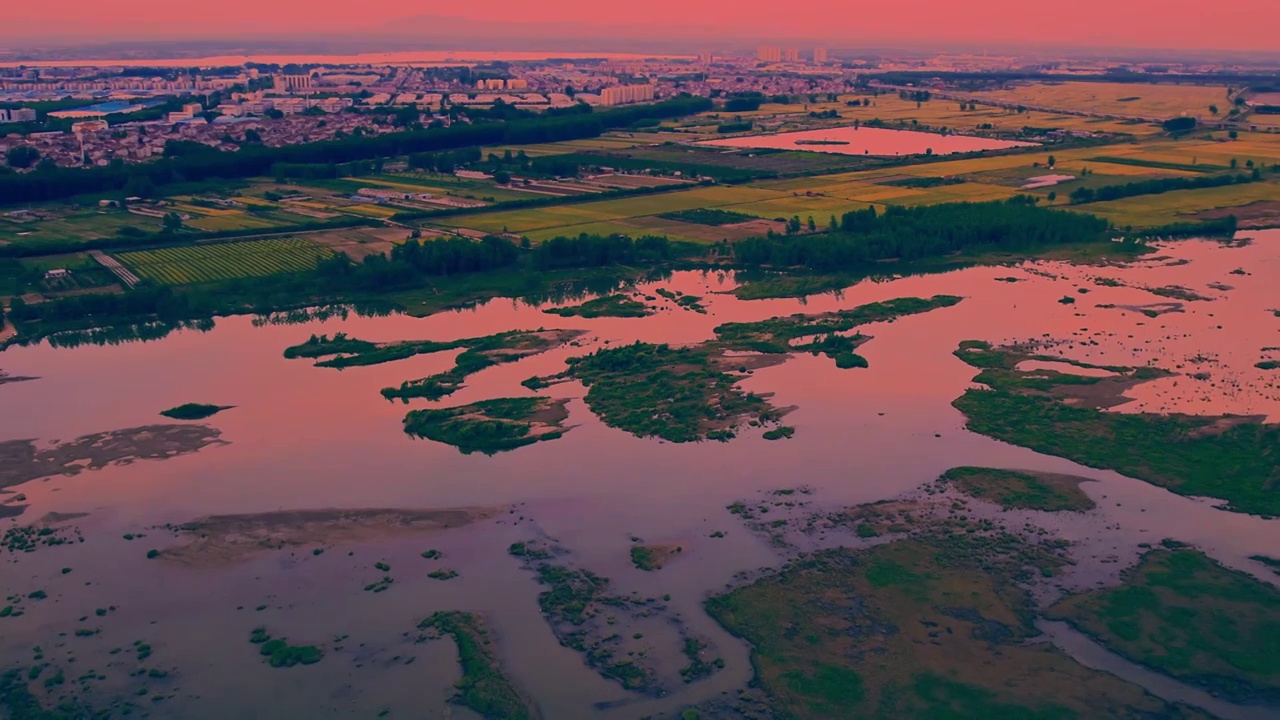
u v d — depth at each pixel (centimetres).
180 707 7450
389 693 7581
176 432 12188
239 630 8356
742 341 15262
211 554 9462
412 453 11569
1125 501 10094
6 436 12075
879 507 10094
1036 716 7188
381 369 14462
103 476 11019
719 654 7956
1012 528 9644
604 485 10688
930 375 13725
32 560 9381
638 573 9062
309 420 12575
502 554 9419
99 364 14788
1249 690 7400
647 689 7569
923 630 8169
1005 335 15462
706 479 10775
